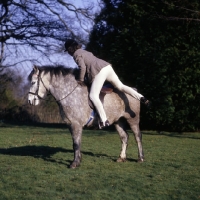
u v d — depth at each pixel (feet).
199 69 50.80
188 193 20.08
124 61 54.29
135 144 38.75
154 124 54.44
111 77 25.46
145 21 52.37
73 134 25.43
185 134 50.19
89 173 24.03
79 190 20.26
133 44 53.42
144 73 51.93
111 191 20.21
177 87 51.26
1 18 69.77
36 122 81.76
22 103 94.48
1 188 20.72
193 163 28.19
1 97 92.32
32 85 25.40
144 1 52.85
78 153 25.68
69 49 25.27
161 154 32.32
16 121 85.15
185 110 51.67
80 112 25.16
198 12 45.06
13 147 36.35
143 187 21.06
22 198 18.99
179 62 50.90
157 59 50.96
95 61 24.88
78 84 25.46
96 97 24.76
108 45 58.90
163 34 51.88
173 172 24.84
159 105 51.49
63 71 25.64
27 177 22.97
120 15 56.65
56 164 26.99
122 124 28.27
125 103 26.81
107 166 26.27
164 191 20.39
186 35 51.11
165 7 51.16
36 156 30.68
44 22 69.77
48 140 42.01
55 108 87.66
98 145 37.73
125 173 24.23
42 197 19.08
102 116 24.77
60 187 20.77
